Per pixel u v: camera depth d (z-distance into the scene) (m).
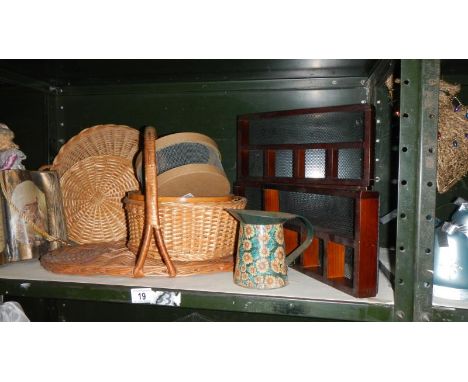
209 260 0.83
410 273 0.66
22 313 0.94
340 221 0.74
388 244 1.14
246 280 0.74
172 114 1.21
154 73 1.08
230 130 1.18
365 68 1.02
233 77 1.13
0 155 0.91
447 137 0.83
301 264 0.84
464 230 0.69
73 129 1.26
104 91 1.23
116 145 1.09
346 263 0.76
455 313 0.64
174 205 0.79
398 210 0.65
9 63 0.97
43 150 1.26
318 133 0.81
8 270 0.86
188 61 0.94
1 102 1.27
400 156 0.64
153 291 0.74
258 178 0.94
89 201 1.05
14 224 0.85
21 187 0.87
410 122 0.63
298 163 0.84
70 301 1.32
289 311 0.69
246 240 0.75
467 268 0.68
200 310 1.27
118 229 1.06
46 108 1.25
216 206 0.80
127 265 0.80
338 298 0.69
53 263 0.82
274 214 0.74
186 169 0.81
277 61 0.94
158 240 0.77
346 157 0.75
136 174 0.94
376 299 0.68
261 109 1.17
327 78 1.13
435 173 0.63
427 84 0.62
